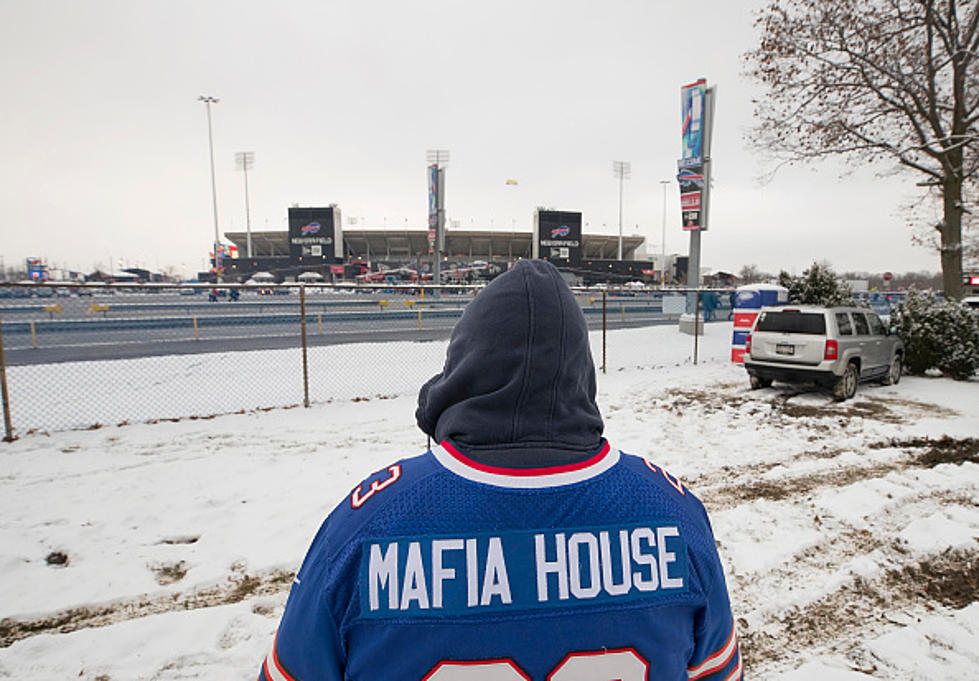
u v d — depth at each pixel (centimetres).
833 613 332
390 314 2284
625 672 79
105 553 401
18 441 663
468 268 5606
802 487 534
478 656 76
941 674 278
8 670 283
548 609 78
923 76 1406
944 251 1434
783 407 874
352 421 766
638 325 2447
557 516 83
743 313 1284
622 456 99
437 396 103
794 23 1444
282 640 91
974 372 1149
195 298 3512
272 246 7938
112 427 728
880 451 649
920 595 351
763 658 292
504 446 89
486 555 79
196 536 429
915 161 1502
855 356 945
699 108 1800
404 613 77
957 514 464
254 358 1248
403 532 81
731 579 368
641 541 85
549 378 90
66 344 1538
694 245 1883
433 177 3109
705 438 702
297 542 420
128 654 296
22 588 355
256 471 570
